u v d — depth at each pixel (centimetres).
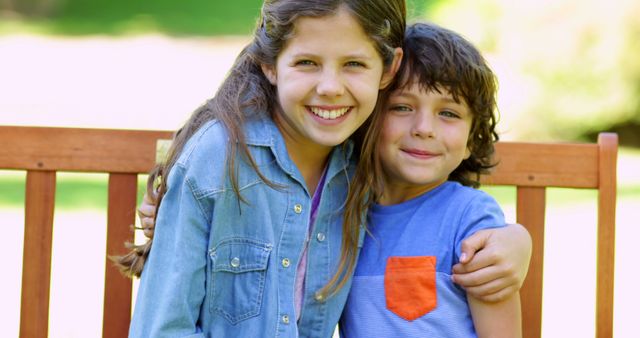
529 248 218
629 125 1027
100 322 453
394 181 234
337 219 226
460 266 216
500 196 801
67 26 1802
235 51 1558
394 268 224
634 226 711
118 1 2006
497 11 1028
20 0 1903
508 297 218
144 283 212
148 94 1222
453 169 233
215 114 214
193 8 1978
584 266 602
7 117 1042
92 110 1113
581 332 463
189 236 207
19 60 1441
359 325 224
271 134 215
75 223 671
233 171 207
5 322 460
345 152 227
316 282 221
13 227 662
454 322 219
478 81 224
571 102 1008
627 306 523
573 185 256
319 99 204
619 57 990
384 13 206
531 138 1020
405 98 223
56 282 533
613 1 982
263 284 213
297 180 216
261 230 213
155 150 254
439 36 225
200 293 211
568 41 998
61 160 253
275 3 204
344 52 202
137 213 248
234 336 215
